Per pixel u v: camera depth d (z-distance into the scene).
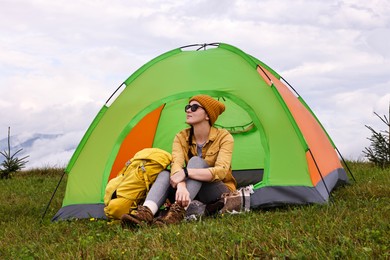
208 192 5.93
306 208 6.01
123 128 6.98
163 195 5.62
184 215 5.57
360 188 7.66
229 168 6.24
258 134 8.84
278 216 5.62
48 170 14.99
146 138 8.38
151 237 4.71
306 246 4.10
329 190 7.01
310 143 7.00
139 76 7.20
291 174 6.54
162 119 8.53
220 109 6.20
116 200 5.85
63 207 6.87
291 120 6.70
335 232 4.53
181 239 4.60
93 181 6.90
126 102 7.06
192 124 6.10
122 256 4.26
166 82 7.02
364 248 3.91
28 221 6.79
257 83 6.83
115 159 7.07
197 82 6.92
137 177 5.88
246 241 4.38
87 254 4.39
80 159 7.04
